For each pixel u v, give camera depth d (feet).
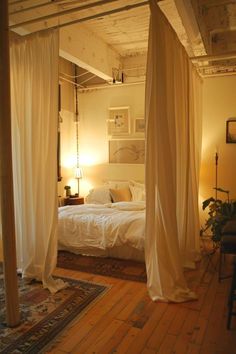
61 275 10.36
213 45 12.76
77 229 12.18
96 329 7.18
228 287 9.39
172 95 8.50
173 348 6.45
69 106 17.88
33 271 9.88
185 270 10.77
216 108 14.82
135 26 12.72
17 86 9.73
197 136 12.80
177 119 9.61
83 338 6.83
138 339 6.77
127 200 15.34
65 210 13.33
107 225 11.55
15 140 9.93
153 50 7.84
